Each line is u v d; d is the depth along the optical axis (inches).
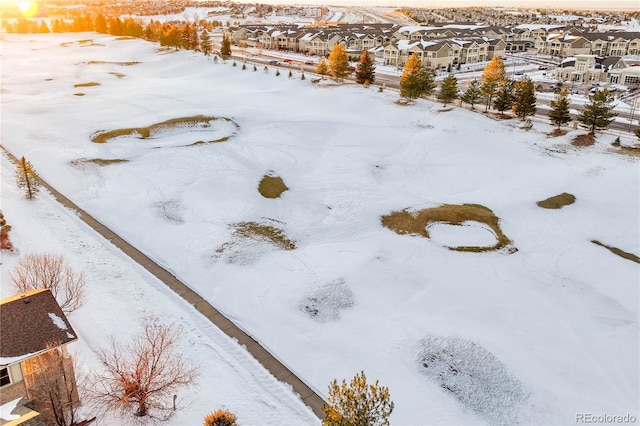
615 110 2977.4
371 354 1061.1
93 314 1104.8
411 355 1059.9
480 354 1063.6
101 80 3718.0
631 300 1280.8
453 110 2790.4
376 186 1979.6
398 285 1316.4
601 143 2267.5
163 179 1924.2
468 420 904.9
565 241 1577.3
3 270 1242.0
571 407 938.1
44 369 812.0
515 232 1638.8
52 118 2652.6
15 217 1560.0
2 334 791.7
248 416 873.5
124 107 2869.1
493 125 2566.4
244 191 1877.5
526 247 1550.2
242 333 1107.3
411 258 1456.7
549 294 1302.9
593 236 1606.8
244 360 1019.9
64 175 1934.1
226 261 1403.8
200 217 1658.5
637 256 1496.1
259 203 1803.6
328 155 2263.8
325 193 1909.4
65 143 2284.7
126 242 1483.8
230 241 1514.5
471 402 948.0
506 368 1029.2
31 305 858.1
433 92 3368.6
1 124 2536.9
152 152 2207.2
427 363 1040.2
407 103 2965.1
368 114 2854.3
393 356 1056.2
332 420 699.4
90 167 2012.8
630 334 1152.2
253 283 1301.7
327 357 1048.2
